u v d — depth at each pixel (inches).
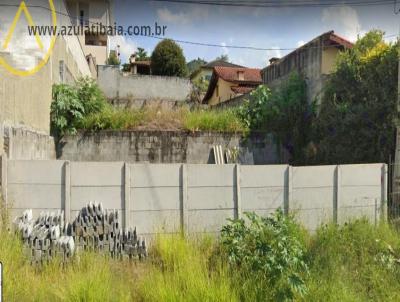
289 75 438.3
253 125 396.8
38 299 121.6
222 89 815.1
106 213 172.1
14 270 131.8
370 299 133.2
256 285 127.9
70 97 347.6
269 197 214.4
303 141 387.5
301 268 139.6
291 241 143.6
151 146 363.6
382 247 170.1
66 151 350.0
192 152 370.0
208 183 205.5
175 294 123.0
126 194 194.9
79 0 789.9
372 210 229.9
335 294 127.6
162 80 642.2
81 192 191.9
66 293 123.0
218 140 375.9
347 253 162.1
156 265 160.4
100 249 162.6
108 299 122.1
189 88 656.4
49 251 151.9
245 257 139.7
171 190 201.0
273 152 386.3
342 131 316.5
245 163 376.8
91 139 355.3
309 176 221.3
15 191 185.3
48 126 311.7
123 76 624.7
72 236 163.0
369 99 302.2
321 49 376.8
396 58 277.4
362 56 319.9
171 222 198.5
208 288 124.0
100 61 839.7
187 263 145.9
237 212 207.9
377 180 233.9
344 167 227.3
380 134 281.3
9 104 200.8
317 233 189.8
